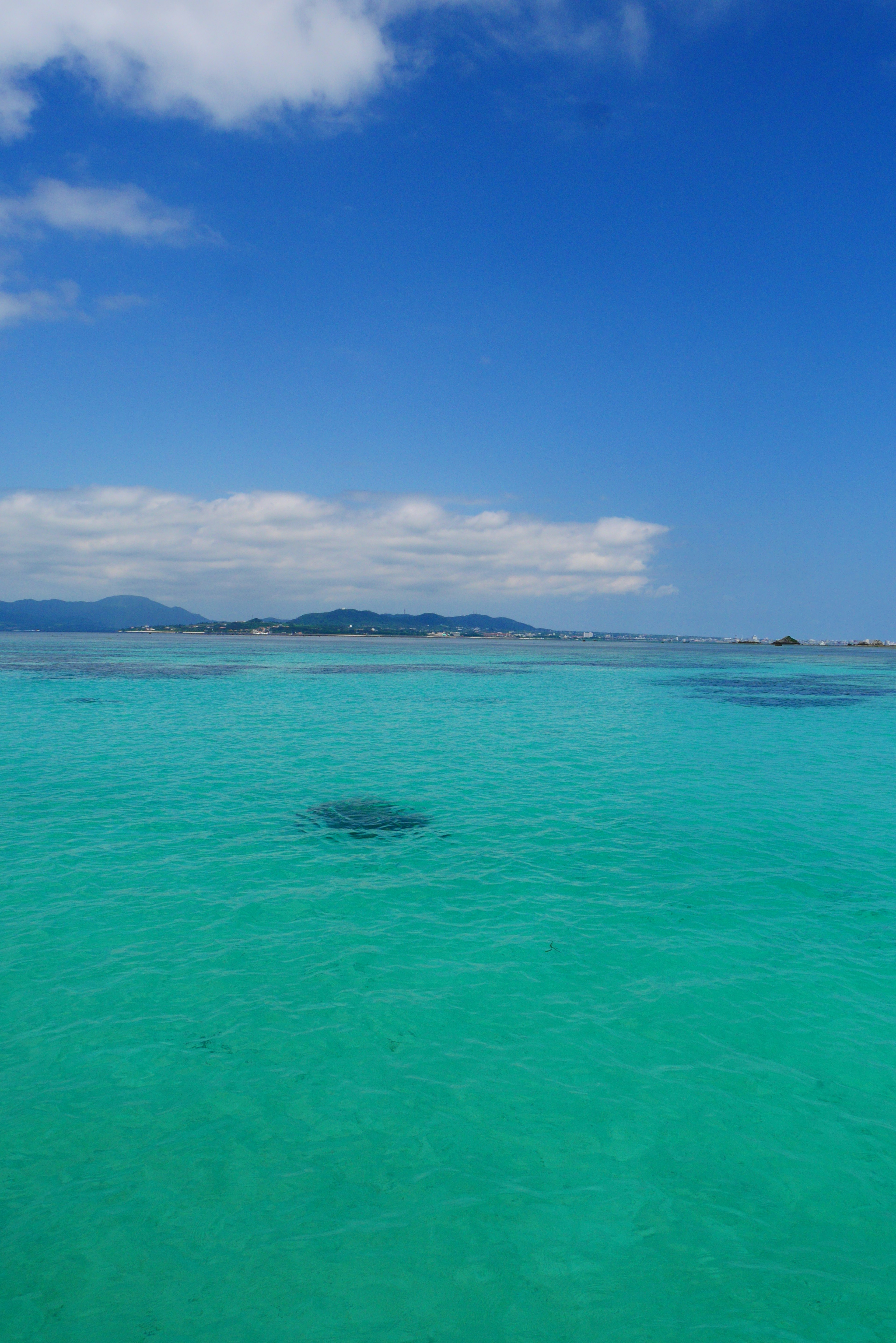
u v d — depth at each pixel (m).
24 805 20.28
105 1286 5.84
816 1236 6.42
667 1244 6.32
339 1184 6.92
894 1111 8.09
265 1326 5.52
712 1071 8.76
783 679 85.25
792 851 16.97
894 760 29.17
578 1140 7.56
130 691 55.38
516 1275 5.99
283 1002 10.15
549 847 17.17
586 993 10.50
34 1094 8.10
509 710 46.25
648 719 42.41
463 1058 8.95
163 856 16.16
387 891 14.30
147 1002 10.09
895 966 11.43
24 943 11.79
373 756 28.44
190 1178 6.96
